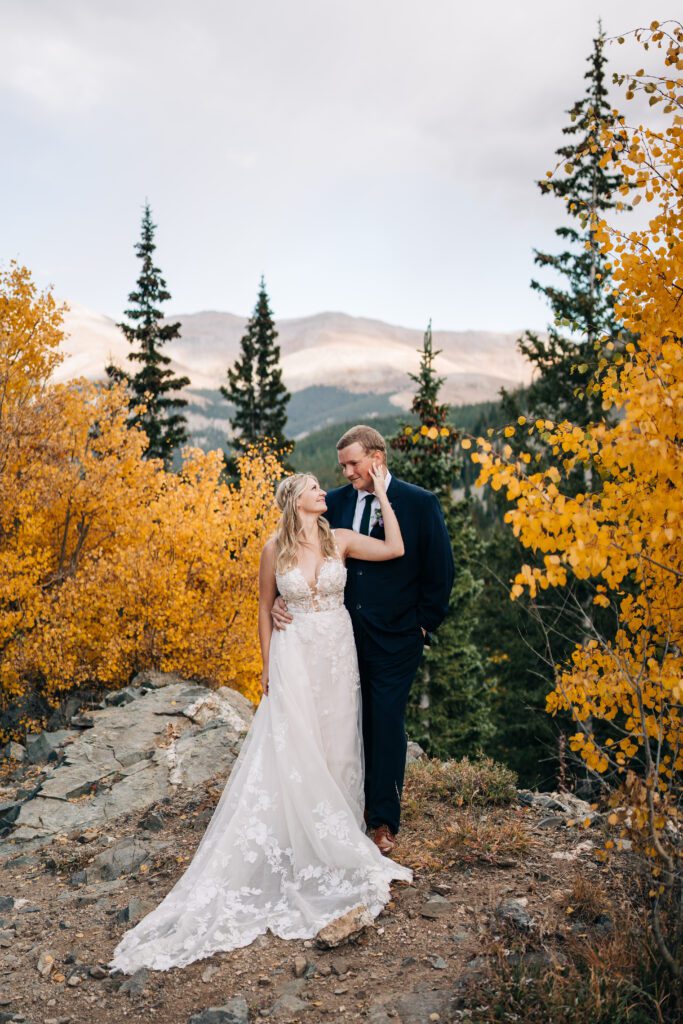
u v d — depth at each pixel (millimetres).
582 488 10992
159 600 11625
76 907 4453
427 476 16562
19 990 3529
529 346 17062
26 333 12695
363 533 4660
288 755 4242
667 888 3461
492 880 4105
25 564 12219
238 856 4141
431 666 17797
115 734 7574
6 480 12406
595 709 3582
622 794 3219
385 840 4383
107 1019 3240
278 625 4516
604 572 3066
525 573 2885
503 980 3090
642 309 3965
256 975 3459
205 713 7953
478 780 5426
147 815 5891
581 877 3963
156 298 25375
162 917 3949
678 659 3412
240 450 25828
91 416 13891
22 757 8383
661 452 2861
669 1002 2930
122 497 13922
